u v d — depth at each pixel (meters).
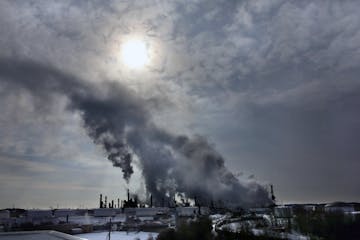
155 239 59.59
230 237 54.66
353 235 47.38
